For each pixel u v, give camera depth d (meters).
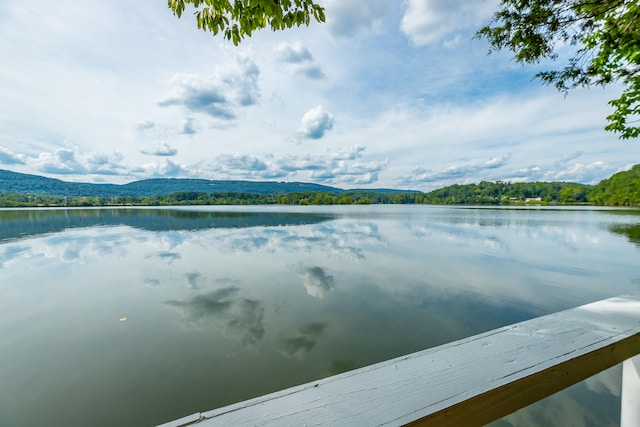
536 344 0.93
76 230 20.80
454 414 0.72
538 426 2.74
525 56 3.37
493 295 7.19
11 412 3.36
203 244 14.59
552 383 0.85
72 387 3.77
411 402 0.71
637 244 14.46
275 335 5.11
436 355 0.89
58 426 3.16
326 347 4.71
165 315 6.02
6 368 4.19
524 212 43.47
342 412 0.69
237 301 6.79
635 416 1.01
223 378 3.94
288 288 7.71
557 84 3.68
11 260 11.29
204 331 5.28
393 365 0.85
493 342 0.95
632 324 1.05
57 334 5.20
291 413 0.68
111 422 3.22
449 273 9.17
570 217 32.53
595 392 3.12
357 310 6.22
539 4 3.00
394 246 13.96
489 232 19.33
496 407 0.77
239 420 0.66
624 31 3.07
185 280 8.49
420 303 6.62
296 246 13.99
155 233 18.98
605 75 3.57
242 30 2.29
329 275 8.96
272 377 3.96
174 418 3.31
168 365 4.24
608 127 4.23
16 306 6.58
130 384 3.82
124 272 9.38
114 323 5.64
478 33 3.53
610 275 9.00
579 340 0.95
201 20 2.33
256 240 15.88
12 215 37.97
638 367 1.01
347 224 25.05
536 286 7.91
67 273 9.33
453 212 44.91
